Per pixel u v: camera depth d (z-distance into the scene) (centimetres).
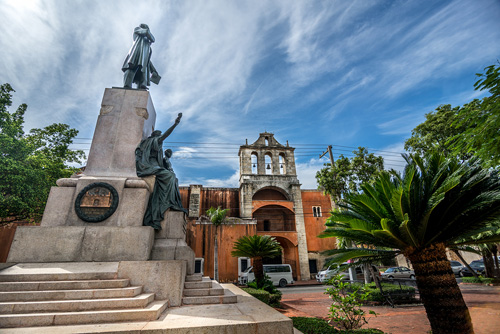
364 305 1263
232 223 2908
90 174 750
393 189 620
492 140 452
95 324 411
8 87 1457
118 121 827
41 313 425
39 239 611
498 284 1597
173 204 788
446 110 1684
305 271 3075
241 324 414
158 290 554
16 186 1331
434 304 593
